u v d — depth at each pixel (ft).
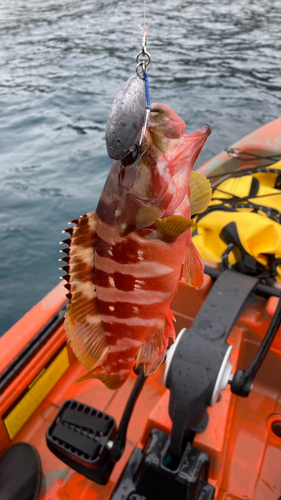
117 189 1.00
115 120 0.79
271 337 1.75
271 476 2.13
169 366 1.68
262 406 2.48
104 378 1.23
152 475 1.62
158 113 0.98
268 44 13.48
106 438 1.76
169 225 0.94
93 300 1.12
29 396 2.30
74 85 10.71
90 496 2.07
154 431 1.75
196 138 1.03
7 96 10.15
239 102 8.84
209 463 1.68
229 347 1.70
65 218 5.57
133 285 1.09
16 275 4.72
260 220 2.52
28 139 7.99
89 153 7.33
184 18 17.60
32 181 6.47
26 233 5.32
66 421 1.82
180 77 10.57
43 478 2.12
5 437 2.19
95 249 1.06
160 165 0.98
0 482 2.02
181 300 2.57
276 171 3.29
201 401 1.60
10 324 4.10
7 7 20.92
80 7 20.26
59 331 2.45
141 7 19.93
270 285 2.42
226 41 13.99
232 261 2.51
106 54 13.11
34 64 12.52
